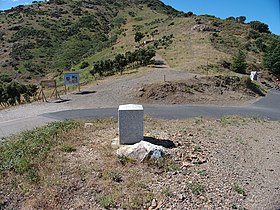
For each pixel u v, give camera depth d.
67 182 5.05
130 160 5.88
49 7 97.56
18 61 56.72
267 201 4.91
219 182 5.37
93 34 75.94
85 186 4.96
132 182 5.11
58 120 11.35
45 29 75.88
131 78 21.70
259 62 38.50
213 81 20.31
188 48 36.88
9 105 16.98
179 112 13.34
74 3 104.81
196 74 23.06
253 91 21.81
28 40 67.12
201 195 4.86
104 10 102.19
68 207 4.49
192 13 69.06
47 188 4.91
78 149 6.58
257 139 8.64
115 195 4.72
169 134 7.92
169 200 4.65
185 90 17.73
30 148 6.66
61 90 20.45
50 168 5.55
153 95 16.56
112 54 45.94
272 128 10.44
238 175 5.79
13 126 10.73
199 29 48.69
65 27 80.38
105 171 5.44
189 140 7.52
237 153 7.08
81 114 12.52
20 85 19.23
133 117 6.80
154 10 102.19
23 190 4.94
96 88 19.44
